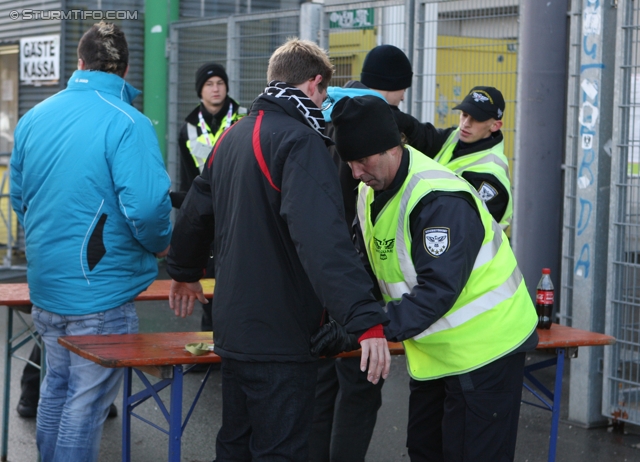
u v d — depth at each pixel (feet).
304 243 8.34
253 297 8.89
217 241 9.36
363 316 8.27
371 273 10.61
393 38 21.56
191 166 20.54
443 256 8.80
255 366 8.96
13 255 34.94
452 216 8.89
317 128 9.30
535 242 19.17
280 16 25.41
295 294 8.91
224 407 9.73
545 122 18.74
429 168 9.28
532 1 18.26
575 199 16.97
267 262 8.87
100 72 11.53
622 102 14.87
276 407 9.01
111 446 15.16
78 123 11.20
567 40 19.79
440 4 20.24
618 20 14.71
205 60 29.58
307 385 9.12
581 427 16.07
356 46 22.49
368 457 14.70
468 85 20.11
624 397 15.80
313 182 8.49
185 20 29.91
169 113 31.14
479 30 19.83
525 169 18.94
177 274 10.68
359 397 12.51
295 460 9.12
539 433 15.76
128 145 11.18
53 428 12.13
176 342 11.12
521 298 9.69
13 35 35.17
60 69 33.06
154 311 25.99
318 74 9.39
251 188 8.87
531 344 9.66
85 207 11.22
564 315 17.20
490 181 13.10
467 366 9.30
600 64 15.05
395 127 9.17
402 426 16.24
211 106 20.17
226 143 9.39
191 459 14.58
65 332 11.85
